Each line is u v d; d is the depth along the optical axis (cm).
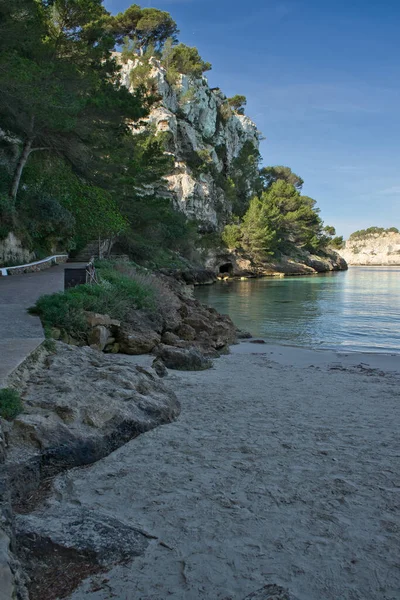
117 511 411
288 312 2916
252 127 13850
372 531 386
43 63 2475
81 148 2900
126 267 2539
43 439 489
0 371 610
